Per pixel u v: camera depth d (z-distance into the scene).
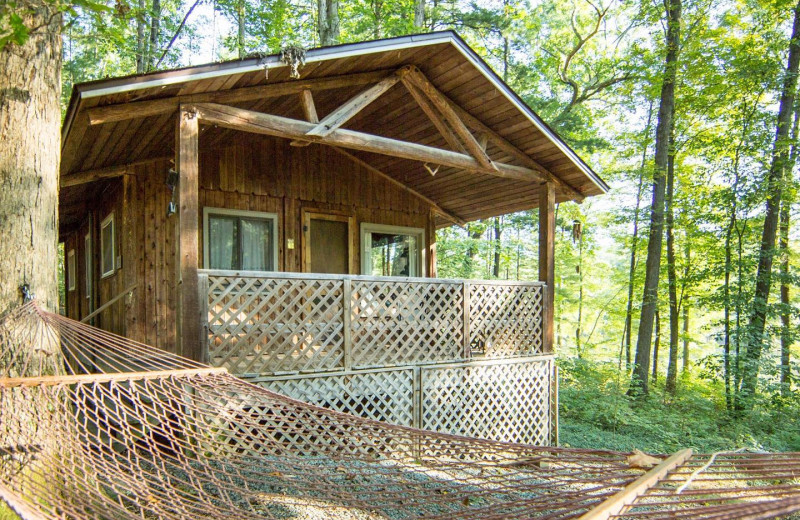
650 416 9.30
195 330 4.36
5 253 3.03
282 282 4.91
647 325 10.77
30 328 2.92
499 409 6.32
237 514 2.13
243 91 4.79
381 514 2.03
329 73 5.23
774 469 1.34
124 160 6.05
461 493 1.92
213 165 6.93
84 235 9.91
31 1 3.04
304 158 7.73
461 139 6.80
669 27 11.19
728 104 11.58
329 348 5.37
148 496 2.16
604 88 15.03
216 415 2.88
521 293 6.69
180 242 4.37
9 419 2.38
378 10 15.59
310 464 2.97
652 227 10.94
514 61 16.45
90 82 3.75
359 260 8.24
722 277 12.04
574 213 16.41
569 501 1.51
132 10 2.81
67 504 1.91
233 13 14.45
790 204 11.62
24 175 3.10
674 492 1.26
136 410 2.70
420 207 9.09
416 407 5.67
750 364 10.18
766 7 11.27
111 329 7.35
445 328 5.95
